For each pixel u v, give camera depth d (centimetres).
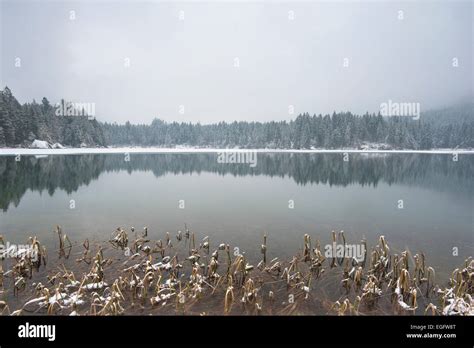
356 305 898
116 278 1055
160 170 5172
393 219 1981
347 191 3109
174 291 948
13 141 7506
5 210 2122
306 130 12938
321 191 3103
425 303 945
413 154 10131
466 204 2495
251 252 1340
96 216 1964
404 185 3591
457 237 1619
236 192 2992
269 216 2008
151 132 16188
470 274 1014
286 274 1077
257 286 1020
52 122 8994
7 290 969
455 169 5375
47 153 7500
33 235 1543
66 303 868
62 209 2161
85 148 9881
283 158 8156
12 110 7650
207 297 941
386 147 12256
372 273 1085
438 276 1140
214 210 2172
